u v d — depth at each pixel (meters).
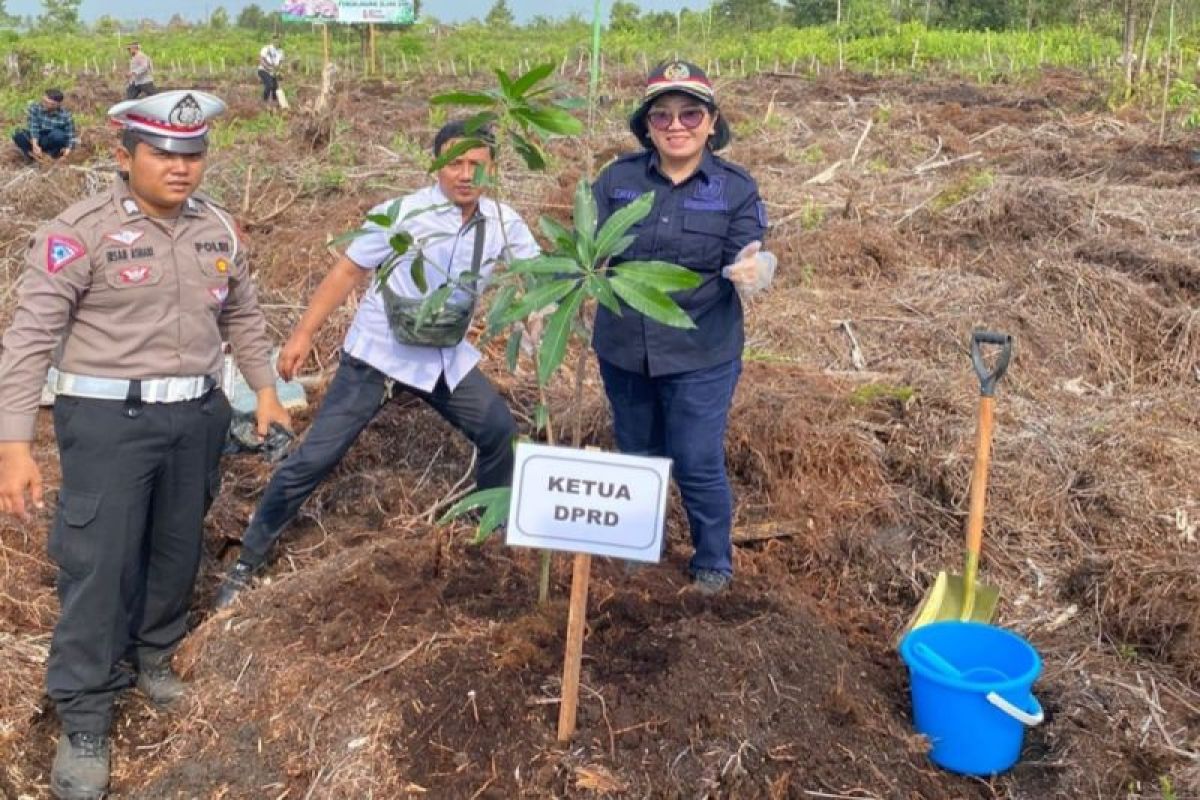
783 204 7.92
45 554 3.73
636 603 3.17
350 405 3.47
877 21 25.73
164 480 2.92
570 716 2.63
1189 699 3.17
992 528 3.97
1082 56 19.38
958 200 7.18
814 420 4.38
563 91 2.70
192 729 2.94
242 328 3.10
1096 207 6.94
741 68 20.59
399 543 3.53
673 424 3.21
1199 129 10.45
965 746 2.79
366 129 11.88
